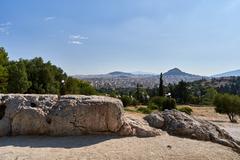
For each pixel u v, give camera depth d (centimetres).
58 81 6938
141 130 2075
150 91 14100
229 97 6931
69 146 1764
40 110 2061
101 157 1585
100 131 2036
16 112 2045
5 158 1532
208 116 7169
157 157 1634
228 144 2092
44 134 2033
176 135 2178
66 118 2016
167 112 2436
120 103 2105
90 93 8119
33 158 1542
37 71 6281
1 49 5456
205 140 2134
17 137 1975
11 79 5378
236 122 6116
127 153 1661
